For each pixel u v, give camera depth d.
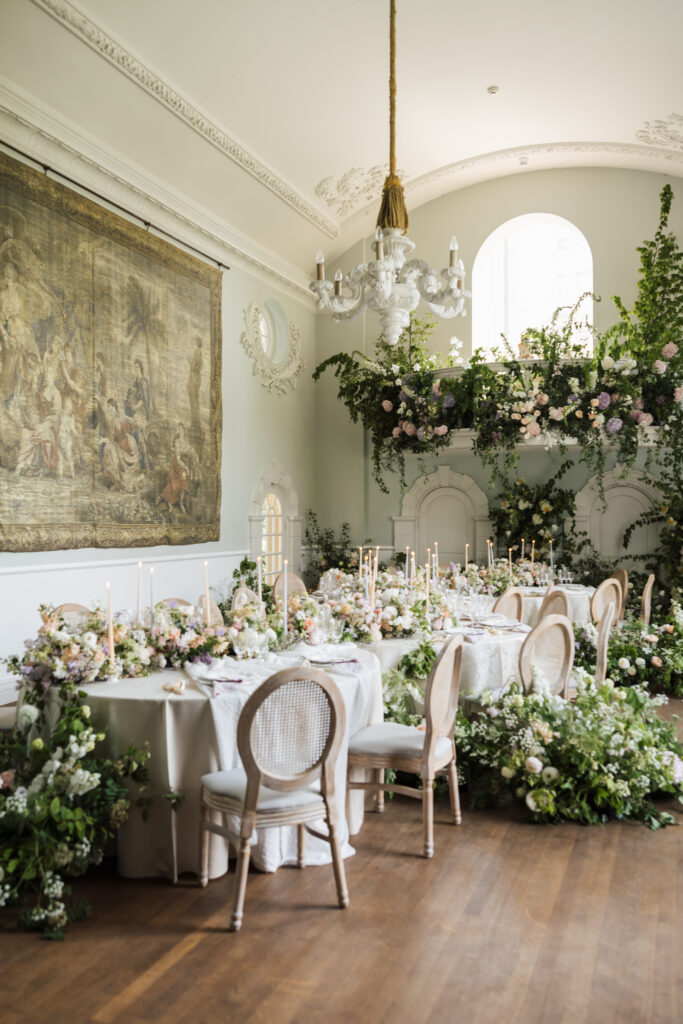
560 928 2.92
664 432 9.12
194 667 3.79
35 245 6.26
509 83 8.57
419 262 5.06
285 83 7.73
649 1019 2.38
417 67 8.11
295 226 10.15
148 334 7.72
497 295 12.06
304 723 2.98
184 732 3.33
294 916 3.00
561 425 9.05
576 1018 2.38
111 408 7.16
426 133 9.52
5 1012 2.41
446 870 3.41
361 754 3.65
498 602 6.25
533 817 4.00
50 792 3.14
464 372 9.43
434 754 3.59
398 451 10.29
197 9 6.36
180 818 3.34
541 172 10.94
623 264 10.64
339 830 3.55
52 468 6.42
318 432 11.96
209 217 8.74
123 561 7.35
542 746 4.17
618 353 9.06
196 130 7.62
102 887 3.27
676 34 7.61
